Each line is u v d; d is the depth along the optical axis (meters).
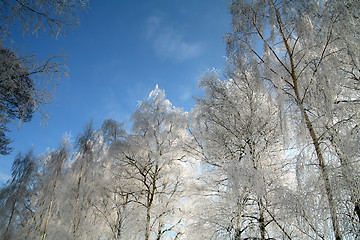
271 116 6.71
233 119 7.07
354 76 5.02
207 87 7.62
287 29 5.68
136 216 9.51
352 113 4.55
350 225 3.95
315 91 4.88
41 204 11.62
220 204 6.46
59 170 12.34
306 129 4.81
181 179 10.23
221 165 6.74
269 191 5.42
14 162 13.40
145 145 10.59
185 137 10.08
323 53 4.89
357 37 4.72
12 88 3.29
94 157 12.14
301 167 4.67
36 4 3.47
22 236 10.65
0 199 12.11
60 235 9.98
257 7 6.08
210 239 6.25
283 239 5.27
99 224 10.42
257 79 6.03
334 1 4.99
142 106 11.80
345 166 4.09
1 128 3.44
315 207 4.20
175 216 9.70
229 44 6.50
